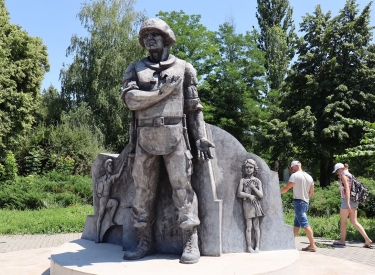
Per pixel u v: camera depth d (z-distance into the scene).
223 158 4.61
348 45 19.17
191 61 25.30
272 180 4.54
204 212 4.32
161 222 4.45
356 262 5.46
